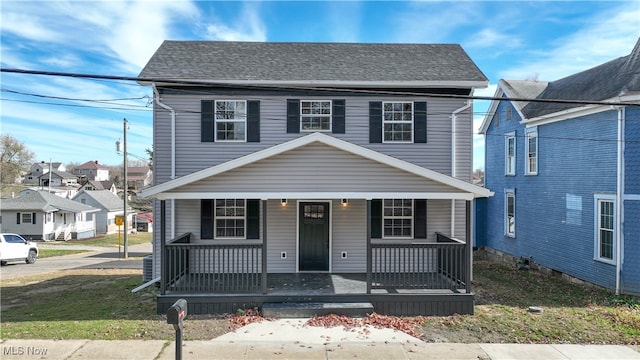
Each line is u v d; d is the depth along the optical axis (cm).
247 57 1225
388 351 651
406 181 888
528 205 1497
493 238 1800
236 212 1113
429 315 848
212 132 1107
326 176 886
